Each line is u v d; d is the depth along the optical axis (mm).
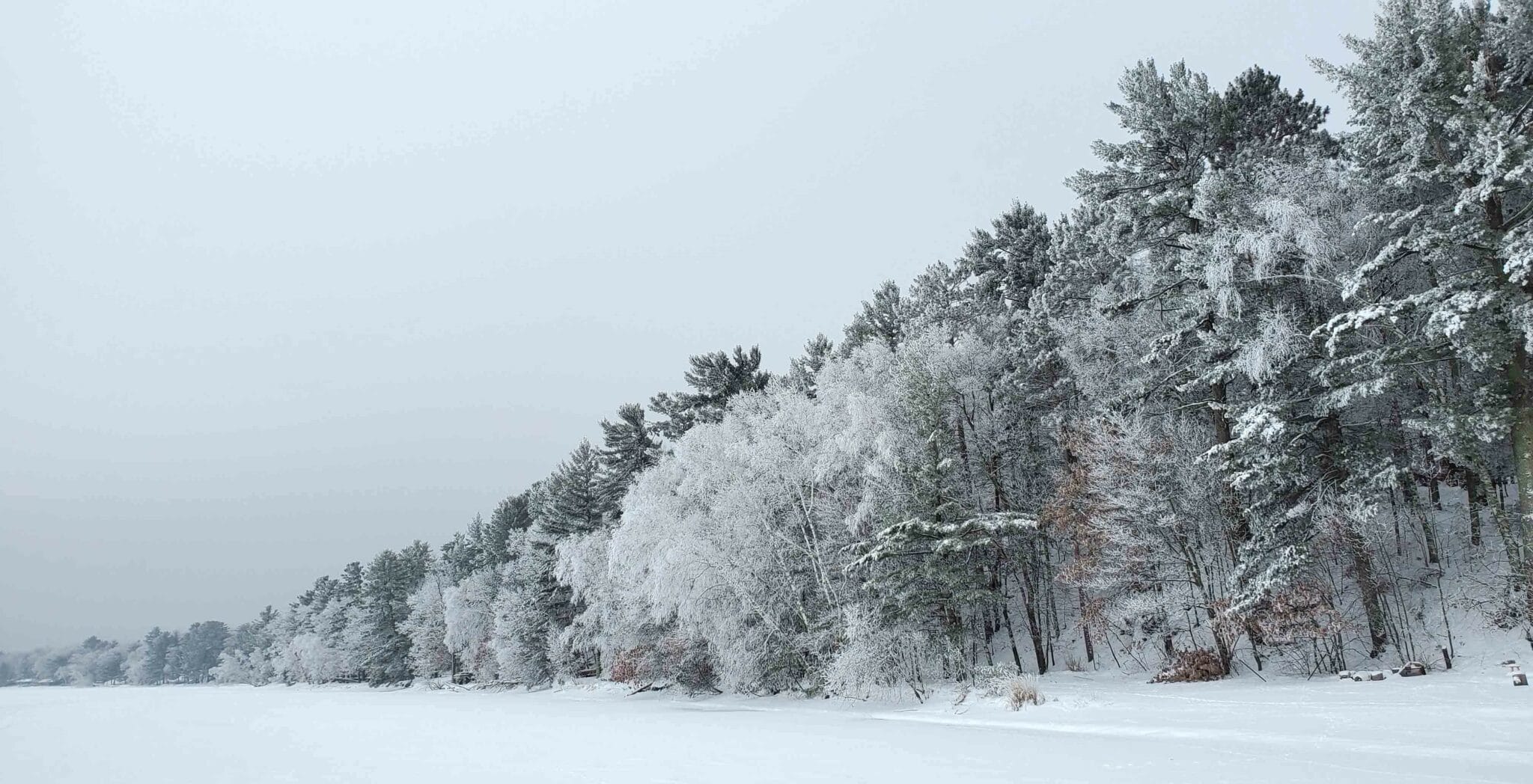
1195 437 25969
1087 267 32969
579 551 45500
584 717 28531
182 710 45969
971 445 33531
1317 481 22406
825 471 31562
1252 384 26750
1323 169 24734
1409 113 20406
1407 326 22250
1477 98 18375
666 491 36719
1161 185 26281
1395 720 13648
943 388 31000
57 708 53344
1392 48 20984
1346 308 23469
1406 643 21359
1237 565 23094
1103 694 21375
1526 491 18641
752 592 32375
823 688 29609
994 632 36062
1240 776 10539
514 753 18031
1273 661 23859
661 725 23328
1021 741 15703
